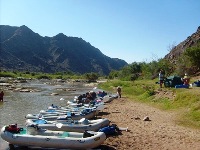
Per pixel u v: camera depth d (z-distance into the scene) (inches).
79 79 4963.1
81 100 1300.4
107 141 668.1
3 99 1649.9
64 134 638.5
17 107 1333.7
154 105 1275.8
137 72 3580.2
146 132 758.5
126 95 1784.0
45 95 1971.0
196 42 3149.6
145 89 1736.0
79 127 735.1
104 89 2514.8
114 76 4640.8
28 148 624.4
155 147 626.8
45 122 779.4
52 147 607.8
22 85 3078.2
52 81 4419.3
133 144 647.1
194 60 2253.9
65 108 1068.5
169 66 2593.5
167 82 1517.0
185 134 738.2
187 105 1047.0
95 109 996.6
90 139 590.9
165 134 737.6
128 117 983.6
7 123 948.6
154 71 2785.4
